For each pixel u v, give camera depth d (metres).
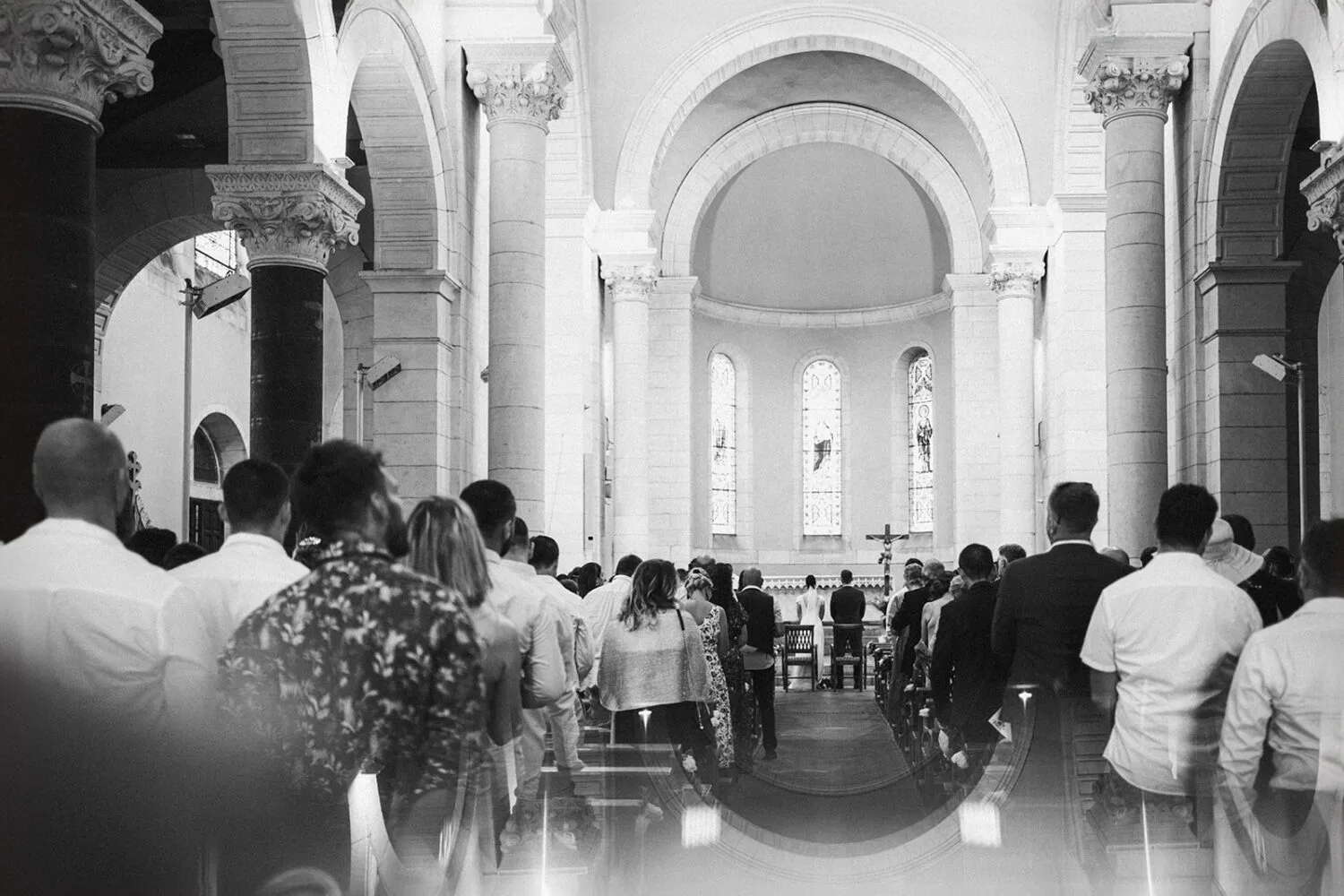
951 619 7.87
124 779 2.08
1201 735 4.87
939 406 33.06
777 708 19.34
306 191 11.55
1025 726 5.99
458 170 15.84
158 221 18.05
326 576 3.54
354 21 12.58
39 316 7.65
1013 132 23.09
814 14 23.05
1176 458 16.53
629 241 23.41
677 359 27.97
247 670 3.45
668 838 7.96
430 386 15.15
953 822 8.46
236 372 26.02
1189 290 15.79
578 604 7.18
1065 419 22.23
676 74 23.23
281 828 3.46
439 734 3.50
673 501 27.97
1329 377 20.83
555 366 21.91
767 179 33.56
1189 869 4.87
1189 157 15.59
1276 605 7.13
